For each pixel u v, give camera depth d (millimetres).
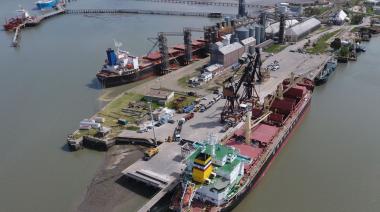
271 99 104812
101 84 141375
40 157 92438
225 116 102938
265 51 176375
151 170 79812
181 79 141250
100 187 78875
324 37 199375
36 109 120438
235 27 187875
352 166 85938
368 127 104500
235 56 157500
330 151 92750
